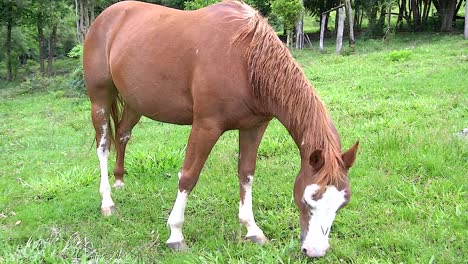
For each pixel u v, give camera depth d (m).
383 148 5.09
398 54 12.01
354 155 2.67
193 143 3.32
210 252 3.40
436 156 4.64
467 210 3.70
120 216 4.20
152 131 7.59
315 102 2.90
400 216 3.71
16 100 14.47
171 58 3.39
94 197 4.66
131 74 3.67
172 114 3.59
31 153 6.91
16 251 3.50
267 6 20.38
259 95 3.11
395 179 4.37
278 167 5.00
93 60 4.21
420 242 3.29
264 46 3.06
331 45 21.94
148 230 3.92
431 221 3.57
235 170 5.07
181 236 3.59
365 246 3.39
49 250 3.44
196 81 3.23
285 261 3.24
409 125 5.96
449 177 4.30
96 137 4.43
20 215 4.33
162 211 4.25
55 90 16.06
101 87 4.27
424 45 15.96
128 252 3.56
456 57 11.28
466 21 17.14
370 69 10.85
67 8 25.02
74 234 3.90
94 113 4.38
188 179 3.39
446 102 6.89
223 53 3.15
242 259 3.22
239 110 3.19
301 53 18.52
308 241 2.69
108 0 24.67
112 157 5.91
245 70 3.12
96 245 3.70
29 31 27.17
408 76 9.31
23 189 5.10
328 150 2.70
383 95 8.02
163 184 4.85
